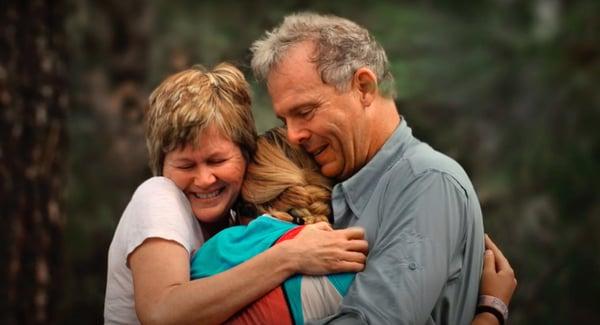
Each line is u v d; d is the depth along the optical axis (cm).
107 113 2058
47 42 1439
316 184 931
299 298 836
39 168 1420
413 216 873
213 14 2000
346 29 916
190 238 905
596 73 2016
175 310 838
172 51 1961
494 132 1994
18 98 1412
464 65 1983
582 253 1814
